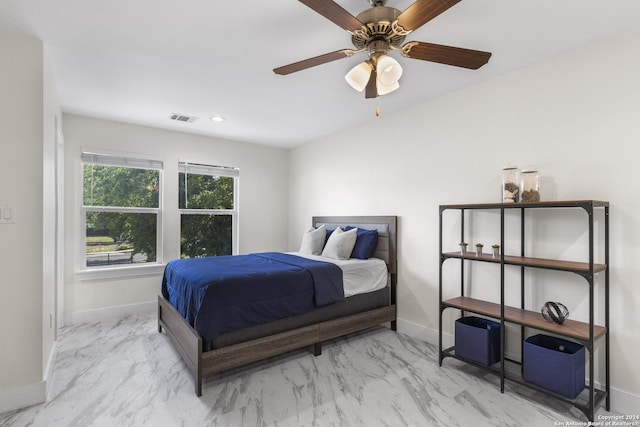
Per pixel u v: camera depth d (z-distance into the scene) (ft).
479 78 8.70
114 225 12.54
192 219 14.47
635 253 6.36
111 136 12.27
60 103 10.37
